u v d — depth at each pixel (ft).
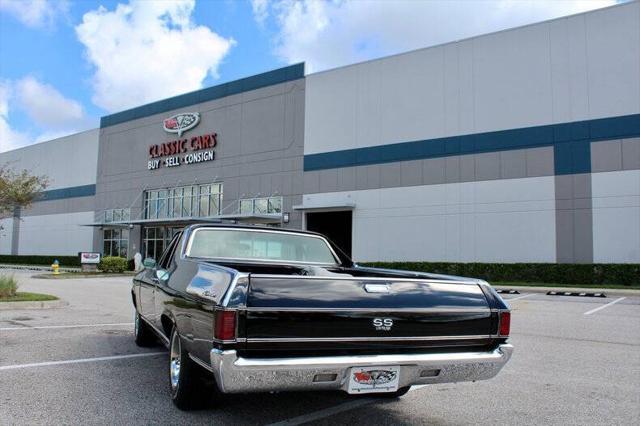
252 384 11.63
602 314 41.42
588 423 15.02
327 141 100.94
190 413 15.26
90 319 35.35
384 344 12.78
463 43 87.30
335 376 12.22
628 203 72.02
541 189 78.54
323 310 12.30
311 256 20.49
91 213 150.92
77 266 145.28
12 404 15.92
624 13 74.49
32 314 38.01
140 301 24.07
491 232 82.02
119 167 144.15
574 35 78.02
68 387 17.89
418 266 86.12
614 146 73.67
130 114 142.61
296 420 14.87
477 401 17.19
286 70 108.58
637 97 72.79
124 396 16.89
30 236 170.91
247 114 114.42
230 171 116.06
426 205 88.43
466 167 85.15
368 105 96.53
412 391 18.42
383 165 93.66
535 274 75.97
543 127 79.15
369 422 14.85
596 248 73.72
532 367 22.35
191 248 18.28
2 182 76.59
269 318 11.87
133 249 136.56
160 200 132.67
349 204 95.71
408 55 92.63
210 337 12.11
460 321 13.55
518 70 81.97
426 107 90.02
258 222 109.29
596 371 21.61
